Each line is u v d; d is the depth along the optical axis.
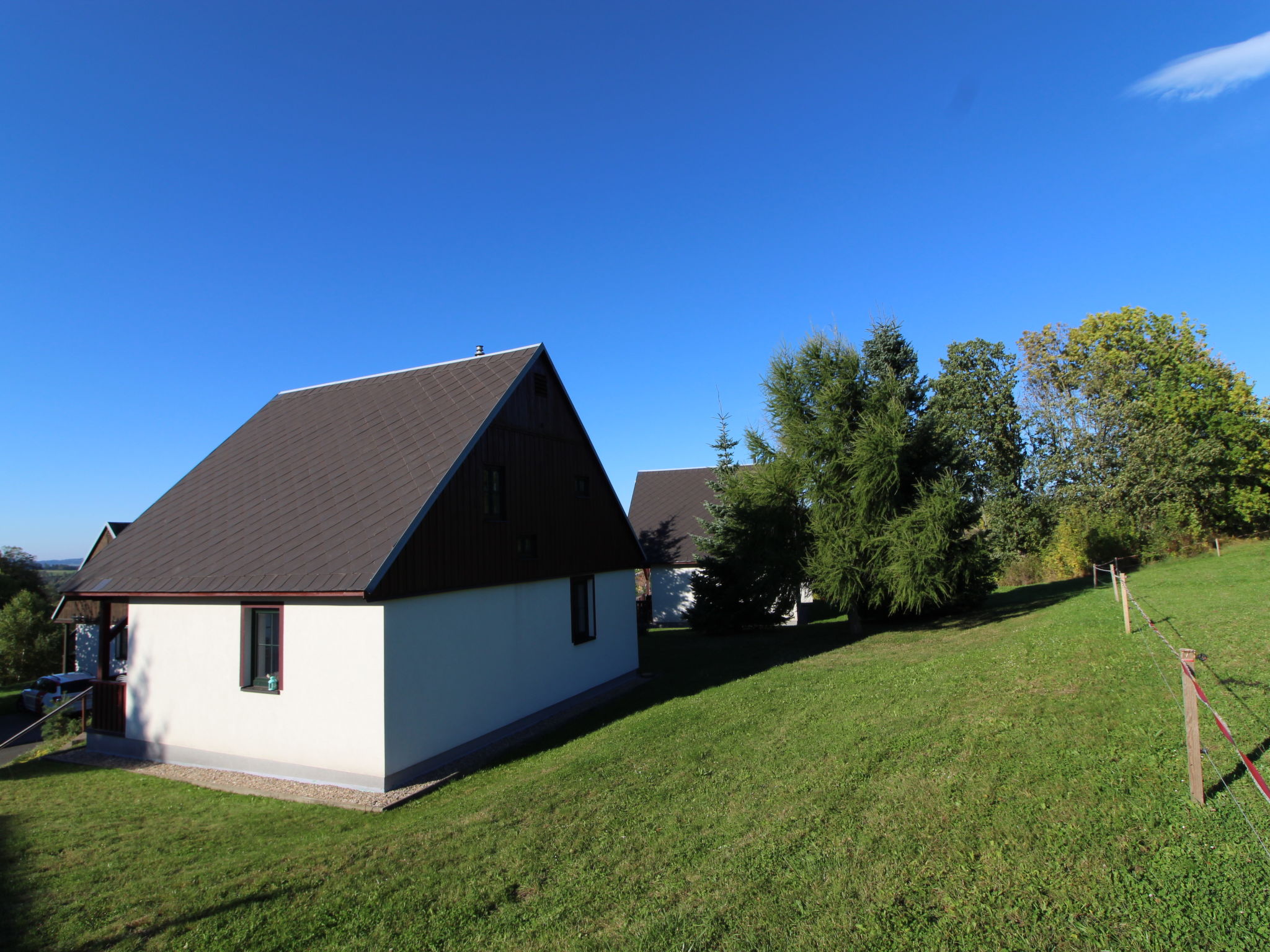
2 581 39.78
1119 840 5.27
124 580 12.19
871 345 23.52
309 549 10.81
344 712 9.99
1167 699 8.21
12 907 6.04
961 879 5.04
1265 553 23.12
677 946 4.59
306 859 6.79
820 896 5.02
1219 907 4.36
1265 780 5.91
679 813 6.96
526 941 4.89
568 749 10.59
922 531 17.66
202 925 5.48
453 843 6.80
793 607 22.95
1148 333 34.06
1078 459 30.09
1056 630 13.34
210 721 11.27
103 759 12.28
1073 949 4.15
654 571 30.50
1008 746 7.52
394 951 4.93
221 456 15.23
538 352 14.73
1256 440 29.66
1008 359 36.34
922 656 14.46
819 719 9.91
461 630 11.62
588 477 16.64
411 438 13.02
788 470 19.69
